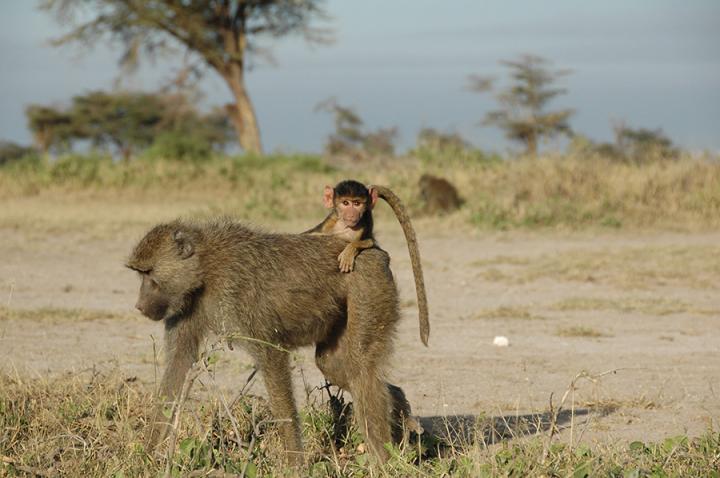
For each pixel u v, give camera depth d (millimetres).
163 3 56219
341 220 8273
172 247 7523
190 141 42094
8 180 34375
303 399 10141
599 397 10438
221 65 60188
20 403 8984
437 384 11078
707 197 27078
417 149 33656
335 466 7691
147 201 33094
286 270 7695
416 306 16188
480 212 26297
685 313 15578
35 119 75688
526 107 60000
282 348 7426
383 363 7926
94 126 75500
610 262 20016
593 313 15594
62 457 7926
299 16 60062
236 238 7746
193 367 7219
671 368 11922
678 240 23594
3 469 7461
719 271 19047
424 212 27406
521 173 29312
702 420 9547
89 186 34688
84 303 16016
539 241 23609
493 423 8875
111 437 8352
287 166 41000
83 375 10641
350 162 43906
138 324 14336
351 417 8758
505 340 13289
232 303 7559
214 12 58656
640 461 7500
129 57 58750
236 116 61875
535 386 10992
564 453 7574
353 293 7852
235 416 8531
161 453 7461
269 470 7523
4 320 14289
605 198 27125
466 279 18750
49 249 21891
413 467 7426
